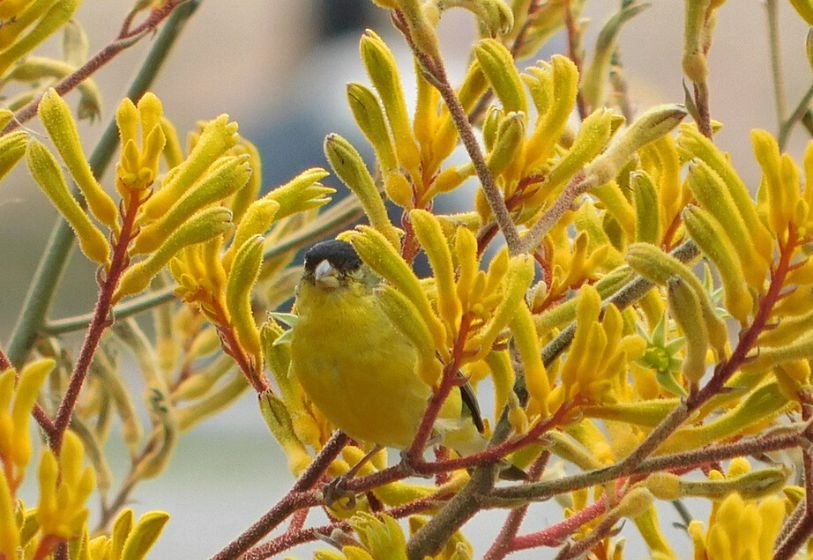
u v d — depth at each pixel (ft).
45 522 9.68
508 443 9.86
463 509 9.91
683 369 9.79
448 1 10.11
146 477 10.68
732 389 9.78
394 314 9.80
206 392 10.81
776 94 10.30
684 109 10.02
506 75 10.02
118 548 9.88
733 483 9.87
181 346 10.85
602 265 10.16
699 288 9.77
